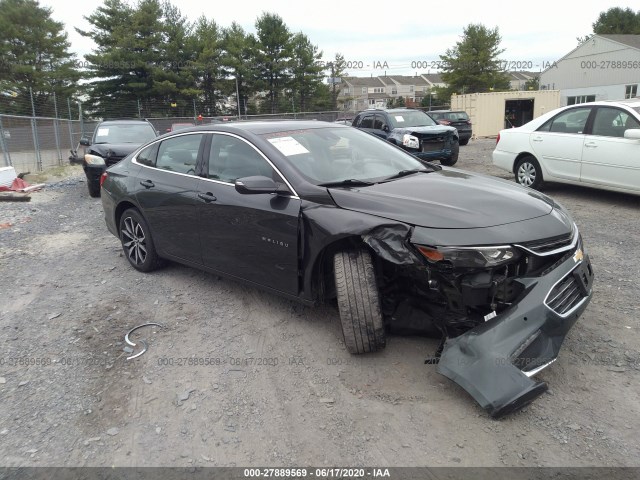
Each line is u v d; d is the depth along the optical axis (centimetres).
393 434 273
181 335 393
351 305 326
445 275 302
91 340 391
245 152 416
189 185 451
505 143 942
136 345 380
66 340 392
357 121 1544
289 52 4675
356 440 270
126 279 523
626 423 273
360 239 335
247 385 322
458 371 286
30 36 4122
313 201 355
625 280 464
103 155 1050
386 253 307
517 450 257
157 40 4178
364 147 453
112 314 436
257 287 405
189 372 340
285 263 371
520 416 282
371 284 326
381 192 350
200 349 370
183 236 462
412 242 301
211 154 445
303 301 369
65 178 1540
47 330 411
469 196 342
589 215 722
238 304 443
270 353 359
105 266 572
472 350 285
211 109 4453
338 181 378
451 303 311
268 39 4650
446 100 5178
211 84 4447
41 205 1009
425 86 9950
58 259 610
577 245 329
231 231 409
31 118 1741
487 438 266
